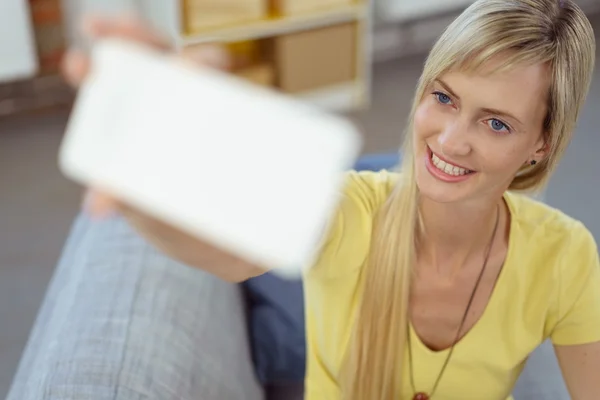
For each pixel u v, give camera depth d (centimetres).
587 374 103
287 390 138
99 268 117
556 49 81
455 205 94
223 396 110
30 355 115
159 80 39
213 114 39
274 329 135
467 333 101
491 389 105
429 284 101
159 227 54
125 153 38
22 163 277
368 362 103
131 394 96
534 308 101
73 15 300
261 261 60
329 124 39
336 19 304
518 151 85
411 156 95
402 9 334
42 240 242
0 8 267
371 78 339
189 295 116
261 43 306
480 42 80
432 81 85
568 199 259
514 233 100
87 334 103
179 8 273
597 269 102
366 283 99
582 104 89
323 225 85
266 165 39
